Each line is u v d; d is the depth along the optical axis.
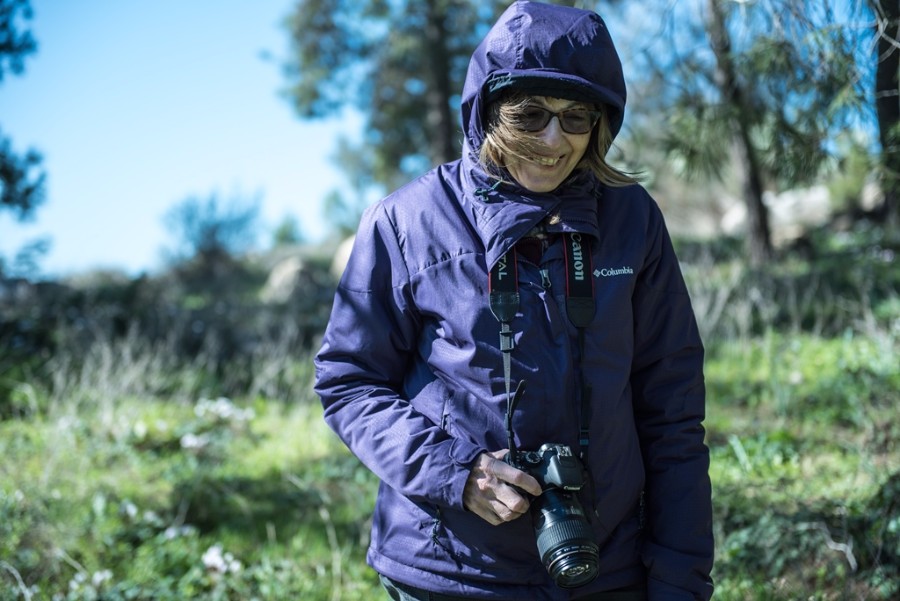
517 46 1.80
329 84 19.11
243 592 3.74
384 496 1.95
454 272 1.84
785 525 3.54
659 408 1.96
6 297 9.03
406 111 19.70
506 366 1.78
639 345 1.97
